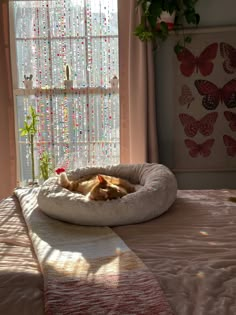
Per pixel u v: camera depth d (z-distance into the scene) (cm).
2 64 291
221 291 103
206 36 283
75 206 170
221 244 139
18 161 311
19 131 310
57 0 291
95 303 96
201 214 179
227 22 285
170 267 118
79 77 298
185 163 297
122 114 292
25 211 188
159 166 223
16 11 297
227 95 288
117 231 160
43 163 291
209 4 285
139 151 288
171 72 291
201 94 289
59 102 300
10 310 96
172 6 262
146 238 149
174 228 161
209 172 298
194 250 134
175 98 292
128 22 281
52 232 158
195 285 106
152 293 100
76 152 305
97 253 130
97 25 292
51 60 297
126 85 289
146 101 283
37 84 301
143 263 120
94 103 299
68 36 294
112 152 304
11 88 294
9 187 303
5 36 290
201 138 294
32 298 100
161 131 298
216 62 285
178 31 283
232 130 291
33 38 297
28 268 118
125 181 212
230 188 298
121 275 111
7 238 149
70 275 111
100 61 296
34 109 300
